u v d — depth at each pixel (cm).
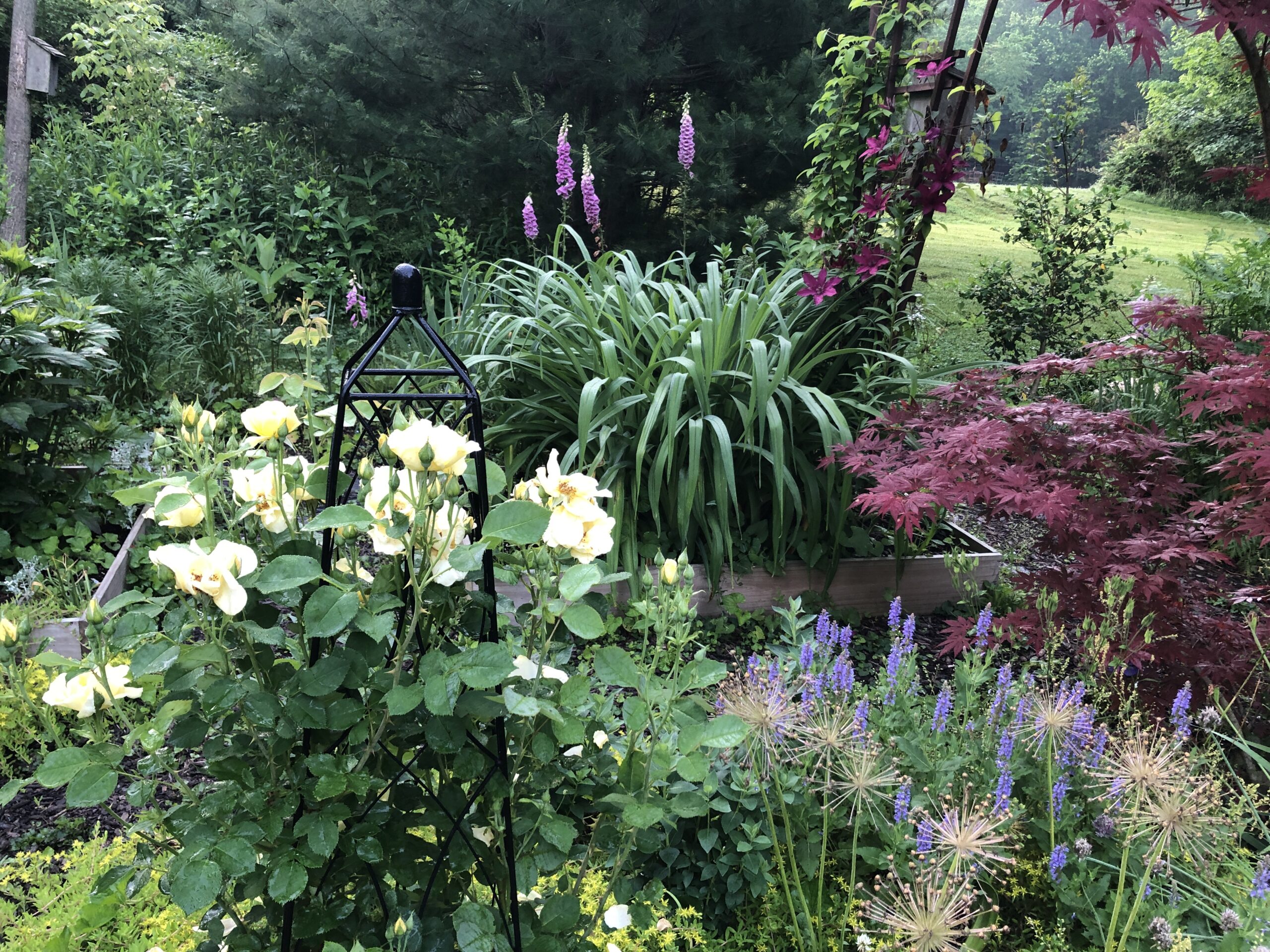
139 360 518
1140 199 1594
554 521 131
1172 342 341
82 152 856
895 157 419
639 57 763
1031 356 707
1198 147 1437
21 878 202
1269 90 308
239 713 125
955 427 321
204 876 111
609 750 163
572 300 417
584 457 353
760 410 347
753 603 370
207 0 877
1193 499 409
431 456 112
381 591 125
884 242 426
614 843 153
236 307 568
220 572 110
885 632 364
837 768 195
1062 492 276
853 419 401
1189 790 176
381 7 801
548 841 138
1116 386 552
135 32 970
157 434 145
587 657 289
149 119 966
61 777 119
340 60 794
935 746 212
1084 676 266
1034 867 199
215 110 916
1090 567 281
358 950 113
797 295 441
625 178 804
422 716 131
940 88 407
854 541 379
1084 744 204
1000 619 292
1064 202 713
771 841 189
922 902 154
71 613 297
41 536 344
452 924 136
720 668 149
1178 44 1362
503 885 143
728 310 372
